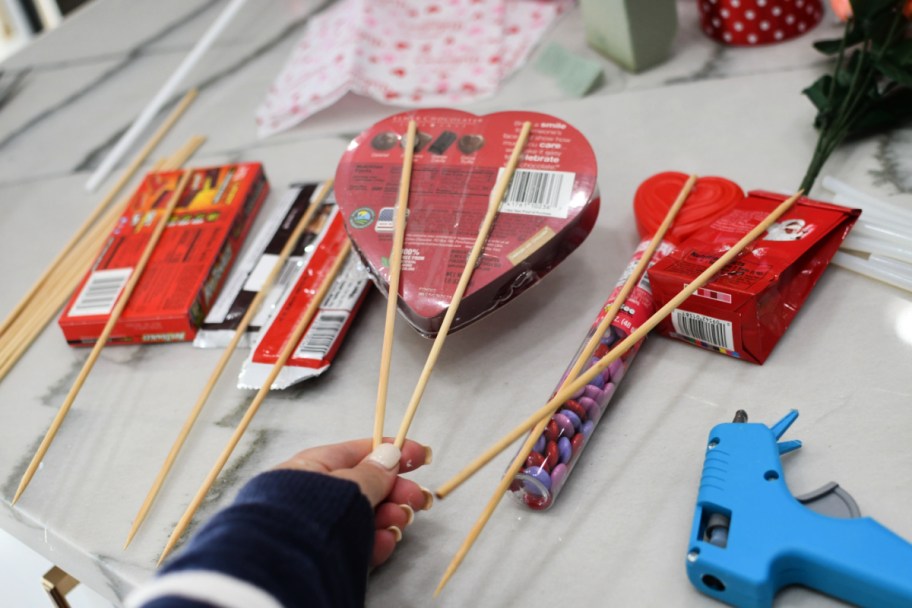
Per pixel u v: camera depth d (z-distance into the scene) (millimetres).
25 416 707
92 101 1054
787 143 776
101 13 1215
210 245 766
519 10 1003
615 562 530
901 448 549
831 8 886
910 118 766
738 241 635
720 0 865
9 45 1701
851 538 480
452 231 656
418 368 669
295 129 931
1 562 837
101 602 817
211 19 1145
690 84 863
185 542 586
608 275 708
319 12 1093
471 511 571
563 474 563
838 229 639
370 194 688
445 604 528
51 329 778
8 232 896
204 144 943
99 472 647
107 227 856
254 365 681
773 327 616
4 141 1025
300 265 748
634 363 642
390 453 540
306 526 454
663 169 784
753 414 588
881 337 612
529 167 680
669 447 583
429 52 954
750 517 500
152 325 720
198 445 650
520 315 691
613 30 875
